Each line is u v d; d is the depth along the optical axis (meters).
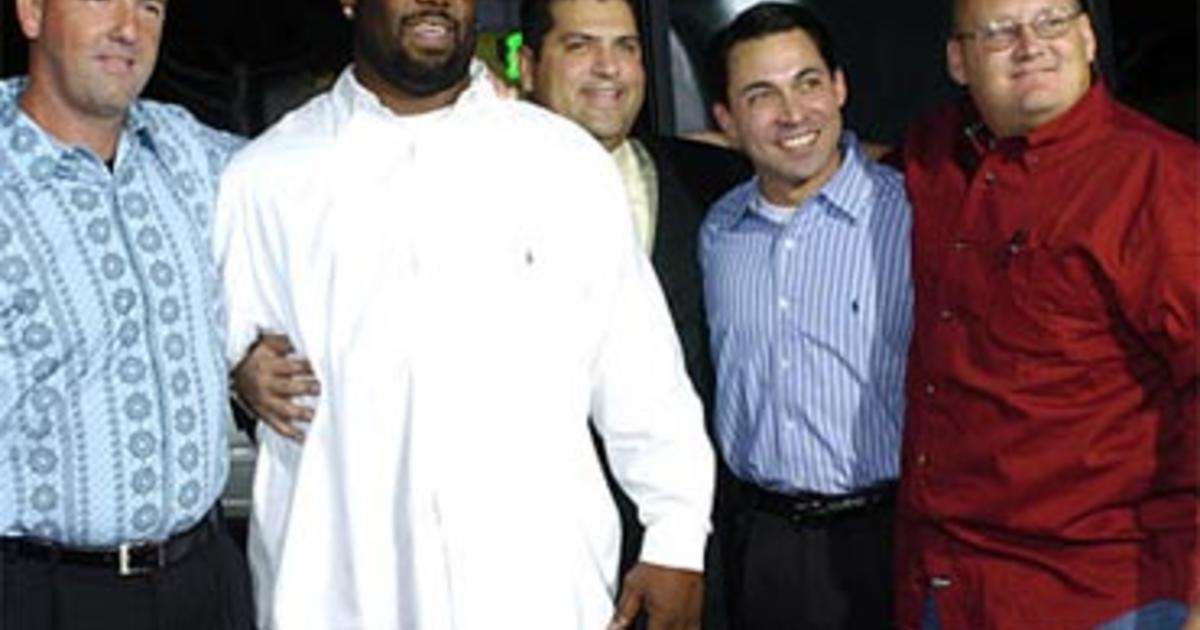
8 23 3.42
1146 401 2.57
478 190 2.64
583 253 2.68
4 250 2.58
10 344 2.58
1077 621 2.64
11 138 2.66
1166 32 3.92
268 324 2.73
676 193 3.29
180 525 2.75
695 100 4.16
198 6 3.90
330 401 2.62
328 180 2.65
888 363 3.01
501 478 2.60
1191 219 2.45
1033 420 2.61
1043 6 2.60
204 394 2.73
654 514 2.75
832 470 3.04
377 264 2.61
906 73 4.25
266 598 2.74
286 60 3.93
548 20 3.26
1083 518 2.62
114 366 2.64
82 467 2.63
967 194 2.74
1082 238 2.54
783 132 3.03
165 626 2.76
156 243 2.70
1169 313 2.46
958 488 2.73
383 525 2.60
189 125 2.86
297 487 2.64
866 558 3.05
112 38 2.63
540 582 2.62
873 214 3.02
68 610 2.68
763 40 3.04
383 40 2.61
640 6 4.10
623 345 2.73
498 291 2.61
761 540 3.13
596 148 2.77
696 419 2.79
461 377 2.59
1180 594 2.58
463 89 2.72
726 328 3.15
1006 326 2.63
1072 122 2.61
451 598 2.59
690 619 2.78
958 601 2.77
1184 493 2.57
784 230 3.07
